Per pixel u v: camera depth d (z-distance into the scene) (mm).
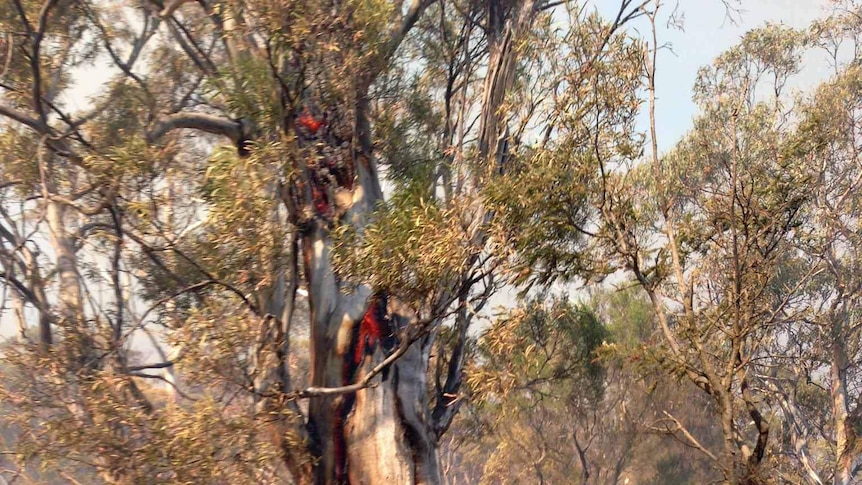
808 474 24438
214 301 12836
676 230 11188
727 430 9781
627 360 12367
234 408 13172
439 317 11656
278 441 13039
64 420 13242
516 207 10734
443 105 16328
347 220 13484
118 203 14062
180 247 14094
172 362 12945
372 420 13180
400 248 10930
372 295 13539
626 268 10812
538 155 11172
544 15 13633
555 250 10898
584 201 11141
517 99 12922
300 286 14781
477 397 12148
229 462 12500
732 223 10227
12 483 16328
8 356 15172
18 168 16859
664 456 25859
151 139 14352
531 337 18281
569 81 11320
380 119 14602
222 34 14727
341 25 13055
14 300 18078
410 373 13594
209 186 13188
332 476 13227
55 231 17375
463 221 11156
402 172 14742
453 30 16906
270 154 12773
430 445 13586
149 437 12688
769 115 16953
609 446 26469
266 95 13266
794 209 10484
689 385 24656
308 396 12438
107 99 16844
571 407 24078
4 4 15492
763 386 24812
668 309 11617
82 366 15203
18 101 16578
